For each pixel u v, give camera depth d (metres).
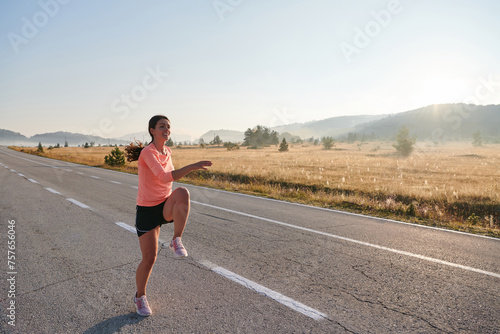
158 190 2.65
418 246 4.96
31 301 2.99
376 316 2.75
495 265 4.12
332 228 6.11
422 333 2.49
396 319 2.70
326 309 2.87
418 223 6.92
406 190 13.62
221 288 3.29
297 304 2.95
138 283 2.73
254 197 10.39
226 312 2.79
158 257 4.24
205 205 8.52
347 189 14.20
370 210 8.70
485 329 2.56
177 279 3.51
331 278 3.59
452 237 5.62
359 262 4.14
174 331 2.47
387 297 3.13
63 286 3.33
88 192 10.50
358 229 6.08
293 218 7.01
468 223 8.11
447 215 9.35
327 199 10.26
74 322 2.61
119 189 11.41
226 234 5.47
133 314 2.75
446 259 4.33
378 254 4.50
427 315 2.78
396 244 5.04
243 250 4.57
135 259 4.17
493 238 5.64
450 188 14.34
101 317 2.70
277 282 3.46
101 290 3.23
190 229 5.80
